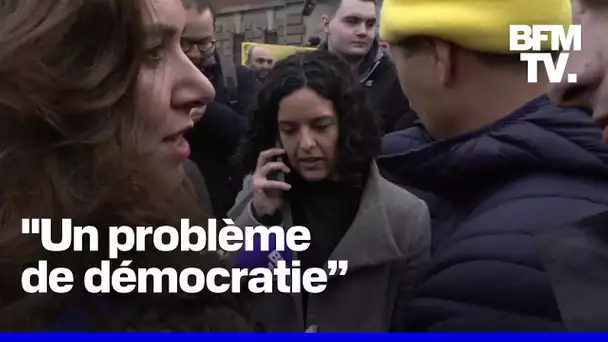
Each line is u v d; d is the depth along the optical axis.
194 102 0.65
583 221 0.73
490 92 0.84
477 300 0.74
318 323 1.14
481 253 0.75
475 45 0.81
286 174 1.25
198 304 0.64
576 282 0.70
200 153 1.71
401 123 1.75
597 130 0.78
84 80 0.56
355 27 1.90
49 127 0.58
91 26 0.58
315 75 1.24
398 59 0.90
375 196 1.18
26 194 0.58
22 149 0.58
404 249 1.14
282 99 1.26
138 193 0.61
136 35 0.59
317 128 1.24
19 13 0.57
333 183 1.22
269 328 1.07
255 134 1.33
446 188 0.88
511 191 0.79
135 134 0.60
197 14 1.52
